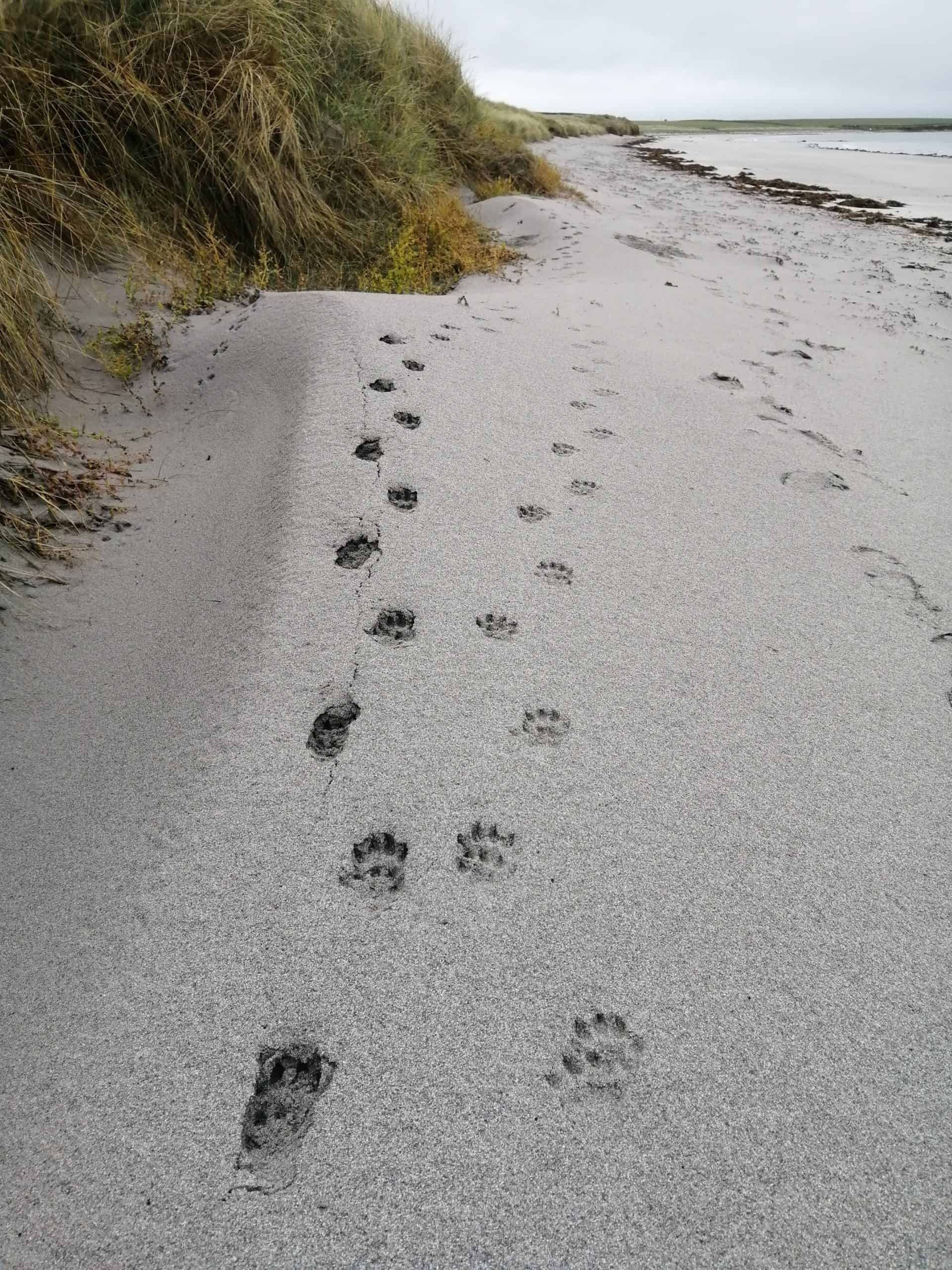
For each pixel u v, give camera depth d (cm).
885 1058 115
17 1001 116
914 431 321
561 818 143
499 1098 106
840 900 135
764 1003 120
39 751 159
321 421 238
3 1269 89
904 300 586
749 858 140
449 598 187
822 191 1388
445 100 776
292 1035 111
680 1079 110
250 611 180
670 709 168
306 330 290
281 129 422
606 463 249
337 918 125
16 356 261
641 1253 94
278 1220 94
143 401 285
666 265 584
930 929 132
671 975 122
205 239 398
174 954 120
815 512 246
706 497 243
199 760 148
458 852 137
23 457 235
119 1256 91
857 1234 97
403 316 311
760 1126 106
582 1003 118
